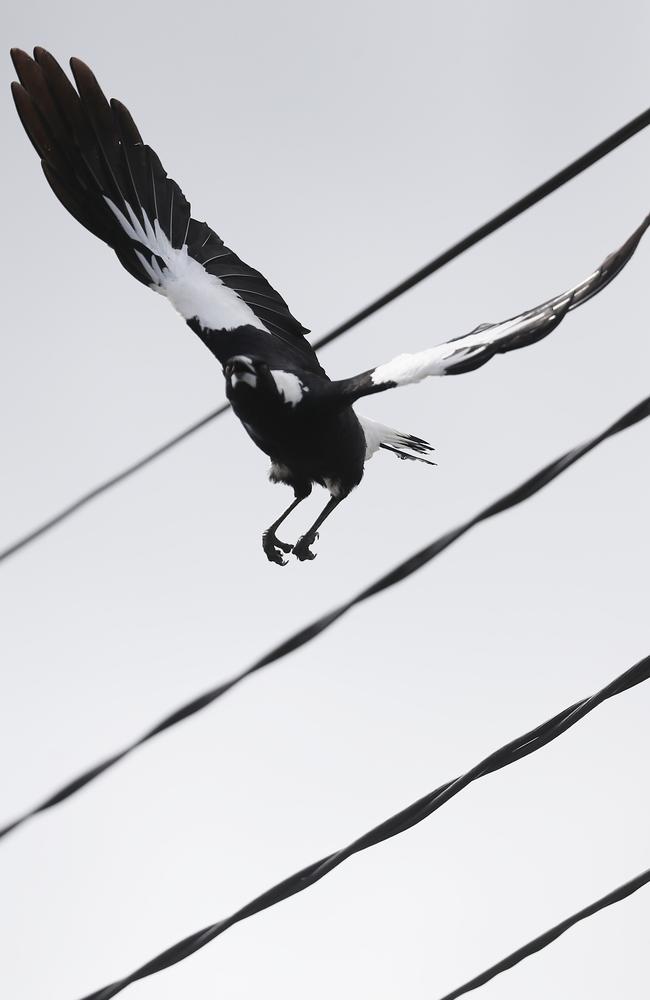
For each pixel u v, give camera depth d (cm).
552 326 977
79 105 1218
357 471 1230
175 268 1234
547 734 945
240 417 1172
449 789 951
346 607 930
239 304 1227
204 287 1230
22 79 1201
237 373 1123
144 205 1244
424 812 952
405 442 1285
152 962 971
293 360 1184
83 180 1220
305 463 1210
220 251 1262
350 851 958
